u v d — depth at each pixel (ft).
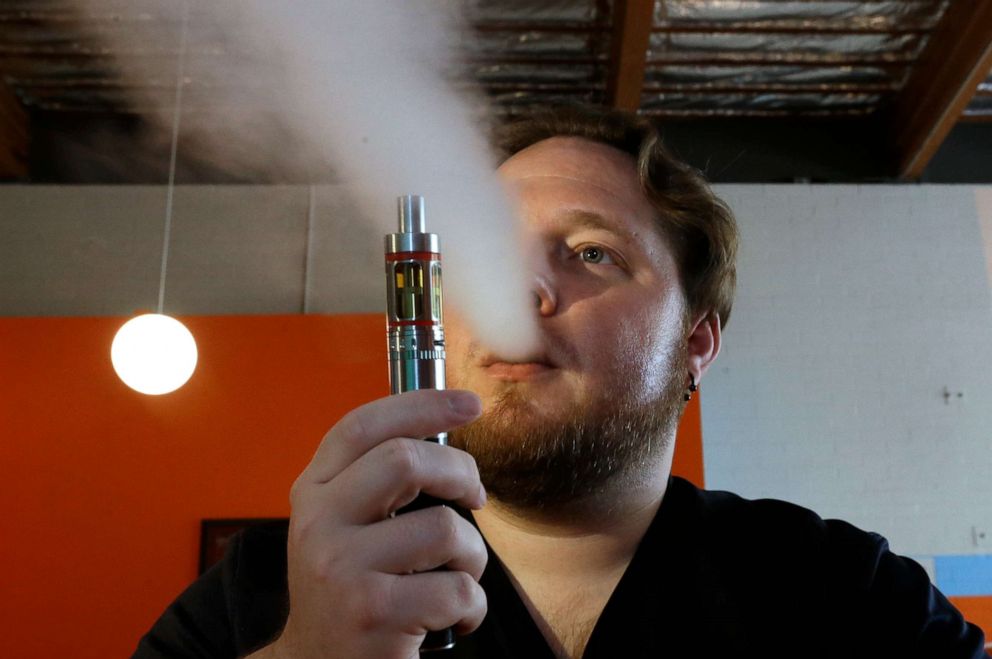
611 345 2.83
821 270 15.74
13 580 13.05
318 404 13.93
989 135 16.89
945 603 3.21
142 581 13.12
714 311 3.57
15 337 13.91
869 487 14.83
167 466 13.53
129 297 15.40
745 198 16.11
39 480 13.39
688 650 2.92
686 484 3.29
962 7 14.39
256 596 3.14
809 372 15.29
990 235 15.87
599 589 3.04
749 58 15.80
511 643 2.90
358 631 1.86
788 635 2.95
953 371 15.26
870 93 16.44
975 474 14.87
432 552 1.90
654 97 16.72
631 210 3.15
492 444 2.72
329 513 1.92
